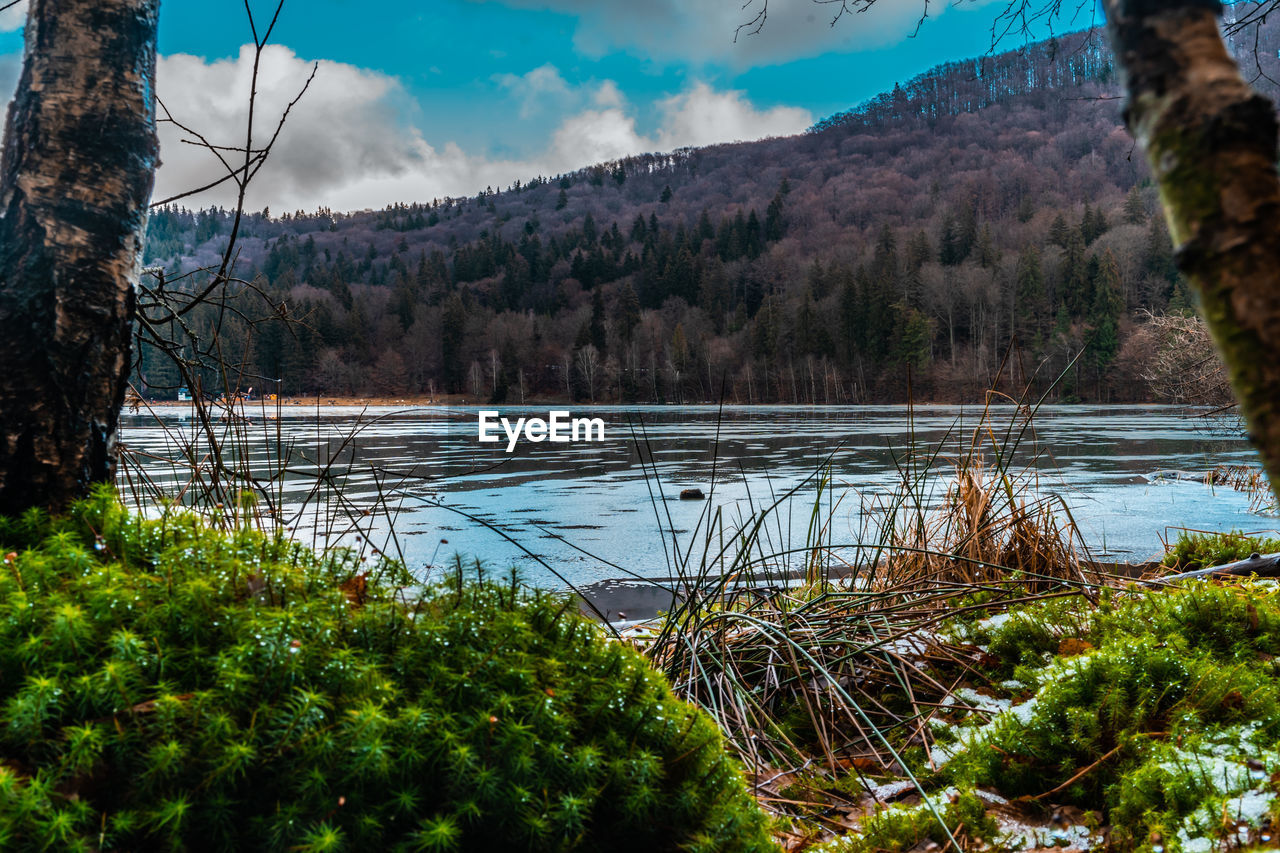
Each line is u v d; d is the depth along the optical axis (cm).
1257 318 66
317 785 154
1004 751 261
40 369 243
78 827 146
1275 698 252
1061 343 7875
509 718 179
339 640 193
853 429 3325
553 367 11038
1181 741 236
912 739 319
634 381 10788
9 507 239
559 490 1338
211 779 153
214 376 338
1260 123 70
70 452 247
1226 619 327
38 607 183
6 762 153
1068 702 267
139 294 313
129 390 324
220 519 274
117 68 259
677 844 186
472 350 11038
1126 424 3594
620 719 203
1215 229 69
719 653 376
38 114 251
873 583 503
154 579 204
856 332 10094
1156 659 273
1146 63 78
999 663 366
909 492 540
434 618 213
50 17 254
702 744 204
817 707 351
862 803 278
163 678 171
